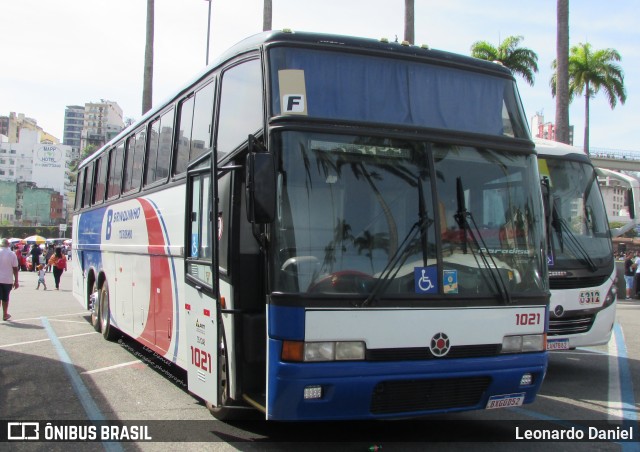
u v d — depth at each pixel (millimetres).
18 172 148750
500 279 5484
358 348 4930
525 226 5797
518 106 6145
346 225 5102
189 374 6508
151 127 9148
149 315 8633
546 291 5758
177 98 7984
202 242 6277
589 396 8148
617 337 13969
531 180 5965
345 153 5234
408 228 5254
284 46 5426
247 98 5734
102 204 12297
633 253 30234
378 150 5336
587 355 11609
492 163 5746
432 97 5734
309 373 4789
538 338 5629
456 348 5219
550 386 8781
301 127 5148
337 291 4953
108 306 11586
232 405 5930
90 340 11766
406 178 5352
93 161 13617
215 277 5562
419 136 5484
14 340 11758
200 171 6367
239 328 5668
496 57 35156
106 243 11727
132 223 9820
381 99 5535
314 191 5078
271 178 4852
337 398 4879
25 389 7922
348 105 5406
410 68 5734
